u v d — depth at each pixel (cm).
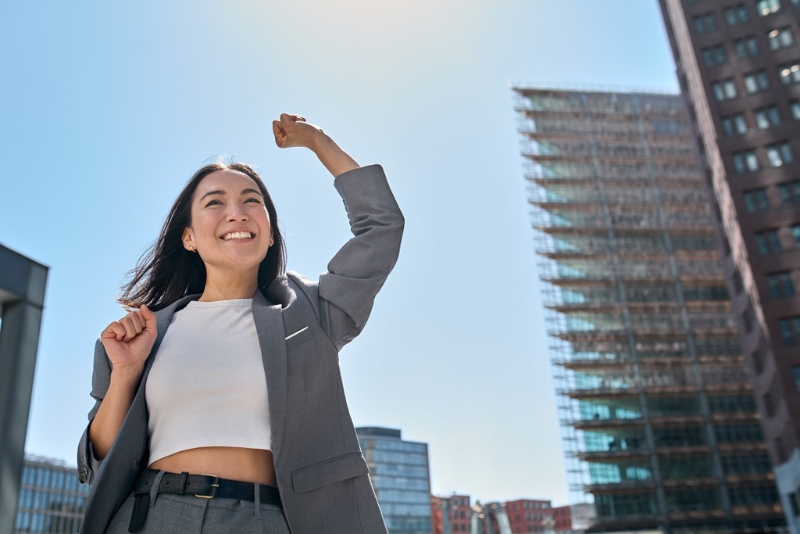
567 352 9238
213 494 199
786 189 5906
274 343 228
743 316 6200
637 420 8881
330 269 258
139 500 203
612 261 9756
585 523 8488
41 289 1473
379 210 263
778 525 8431
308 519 209
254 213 261
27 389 1380
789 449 5322
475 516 7250
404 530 12538
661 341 9356
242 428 214
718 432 8869
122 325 224
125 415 226
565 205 10038
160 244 281
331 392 231
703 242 9962
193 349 232
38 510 9862
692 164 10431
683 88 7306
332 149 277
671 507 8506
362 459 223
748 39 6531
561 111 10581
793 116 6125
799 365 5334
